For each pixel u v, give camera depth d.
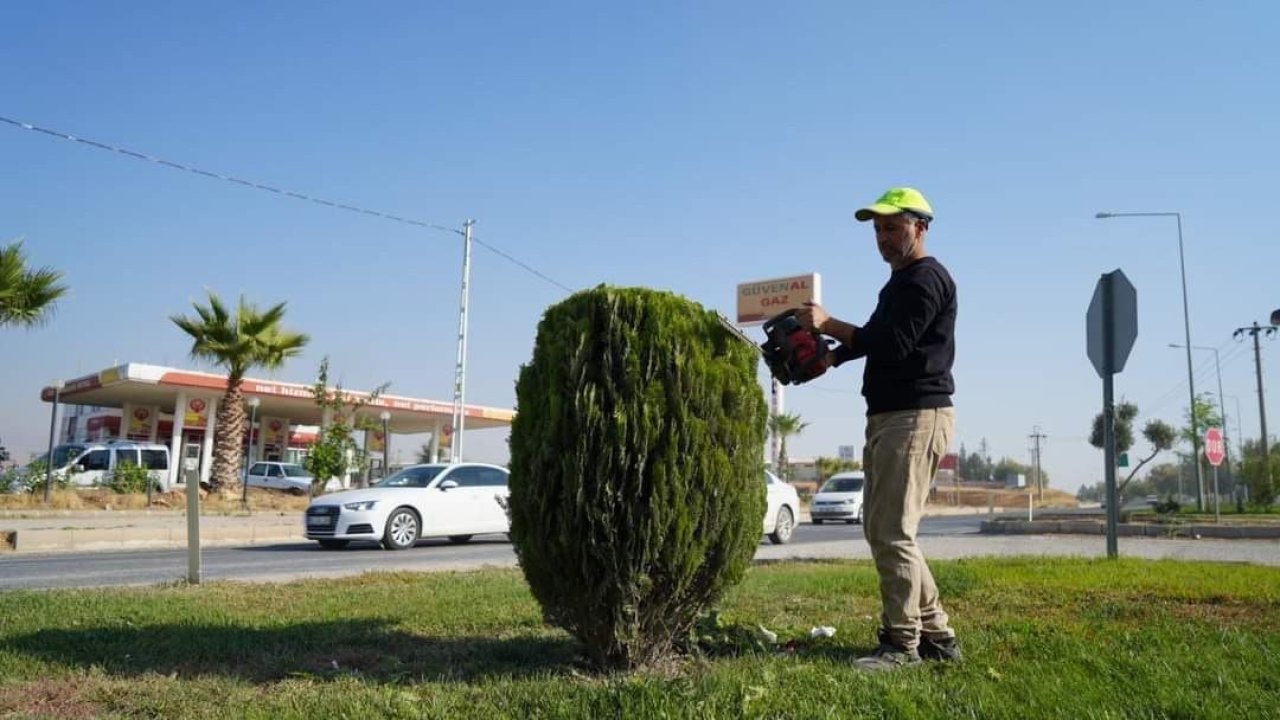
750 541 4.41
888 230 4.49
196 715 3.68
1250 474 38.38
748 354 4.51
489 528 16.38
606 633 4.25
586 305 4.28
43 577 10.18
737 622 5.46
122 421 40.31
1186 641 4.61
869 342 4.28
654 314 4.24
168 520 21.03
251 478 37.22
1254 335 40.44
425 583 8.10
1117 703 3.50
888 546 4.35
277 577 9.71
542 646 4.99
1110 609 5.80
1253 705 3.48
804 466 77.44
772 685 3.70
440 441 47.59
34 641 5.11
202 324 26.31
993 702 3.50
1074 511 48.03
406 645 5.10
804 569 9.20
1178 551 12.53
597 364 4.18
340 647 5.06
